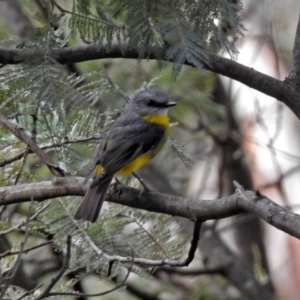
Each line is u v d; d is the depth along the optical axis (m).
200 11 8.94
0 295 7.30
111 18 9.45
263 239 18.64
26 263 14.73
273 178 18.06
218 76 17.59
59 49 9.76
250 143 18.11
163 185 17.34
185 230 16.33
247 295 16.62
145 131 10.70
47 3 10.30
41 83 9.14
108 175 9.38
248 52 16.78
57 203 10.45
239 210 7.76
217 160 18.38
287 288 18.75
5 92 10.35
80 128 10.83
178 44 8.60
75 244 10.24
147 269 10.95
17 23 14.36
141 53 9.20
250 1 17.19
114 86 11.07
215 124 17.70
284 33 18.58
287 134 18.17
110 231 10.44
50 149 11.20
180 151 11.51
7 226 11.07
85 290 14.74
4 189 9.47
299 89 10.98
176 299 17.14
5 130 11.04
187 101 16.91
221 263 16.84
